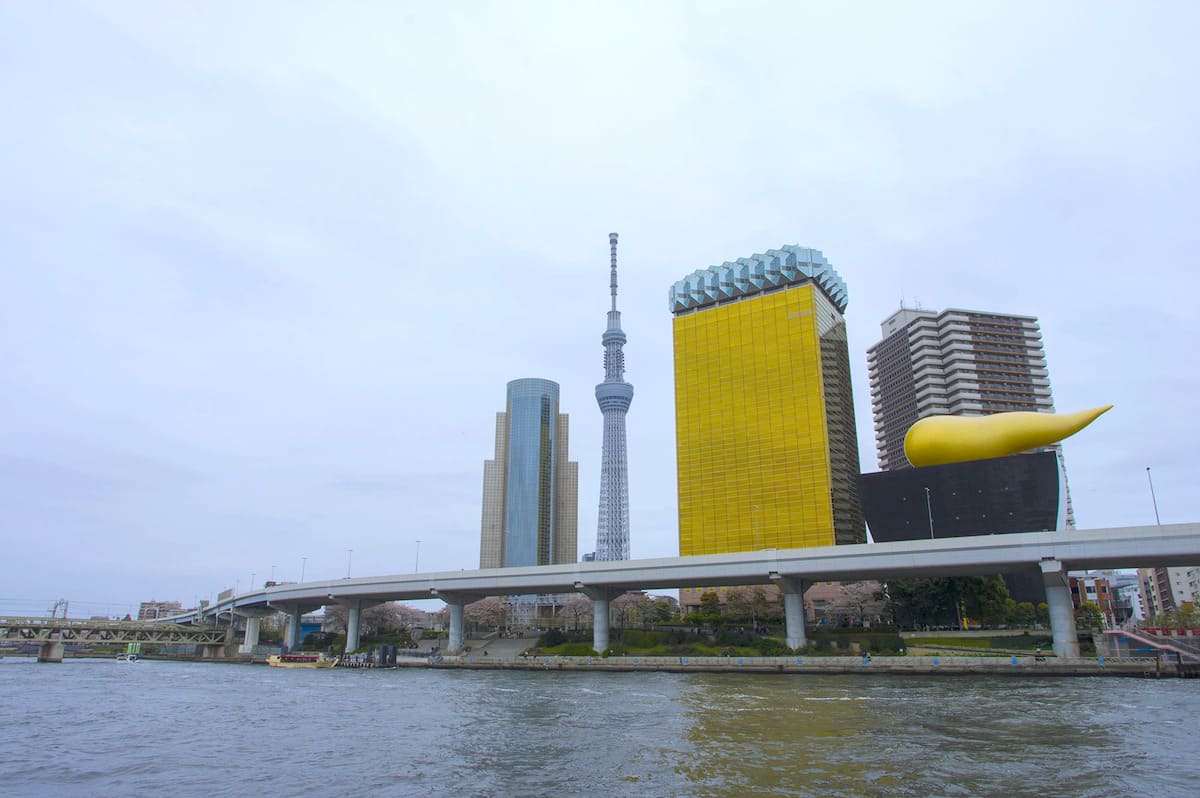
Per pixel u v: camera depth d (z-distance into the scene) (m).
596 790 29.98
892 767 32.62
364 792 30.64
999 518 127.38
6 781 33.56
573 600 189.00
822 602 165.88
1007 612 121.31
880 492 136.50
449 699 68.50
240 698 72.75
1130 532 87.56
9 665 153.38
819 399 198.62
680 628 141.25
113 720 55.31
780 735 41.56
